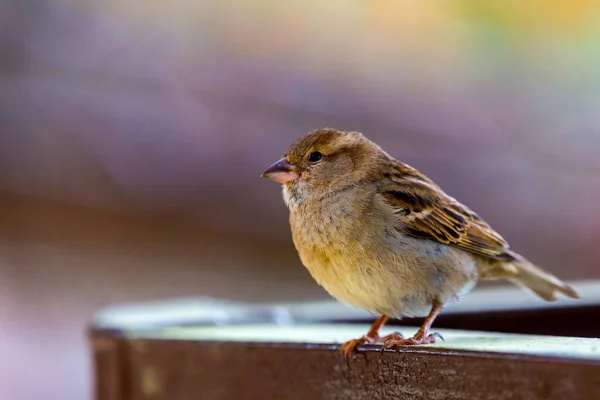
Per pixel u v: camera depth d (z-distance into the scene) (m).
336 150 6.48
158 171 14.50
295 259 14.44
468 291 6.54
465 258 6.36
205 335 6.32
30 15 14.53
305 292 13.90
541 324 6.64
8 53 14.38
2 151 14.34
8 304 13.59
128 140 14.55
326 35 14.88
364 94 14.29
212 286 14.03
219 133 14.50
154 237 14.55
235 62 14.75
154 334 6.60
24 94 14.44
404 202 6.14
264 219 14.45
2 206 14.29
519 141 13.88
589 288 7.52
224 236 14.49
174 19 15.00
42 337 13.12
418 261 6.04
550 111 14.10
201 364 6.14
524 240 13.25
